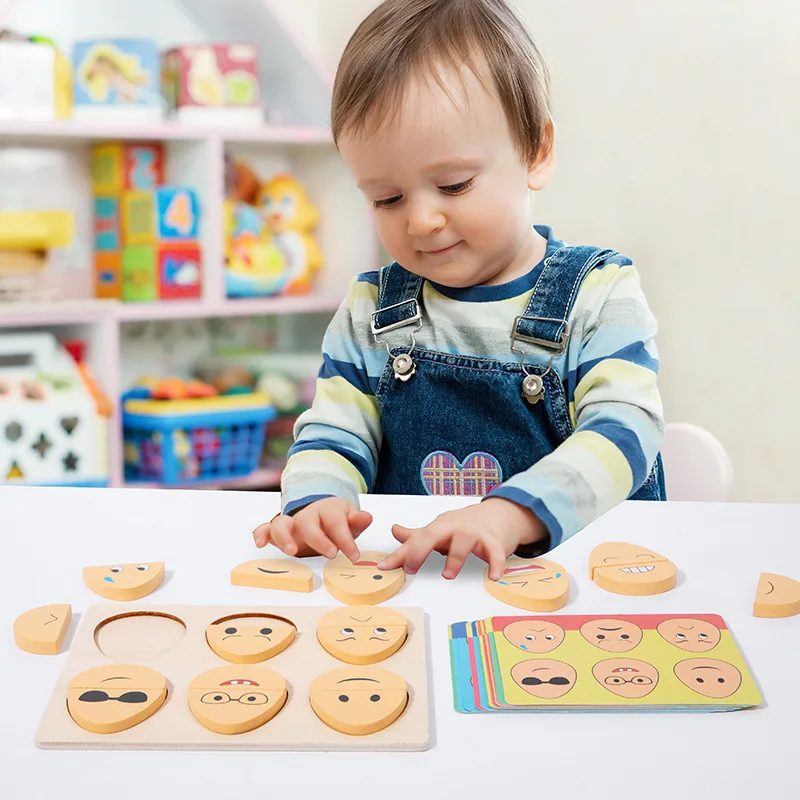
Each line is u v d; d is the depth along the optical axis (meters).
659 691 0.45
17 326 2.05
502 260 0.90
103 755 0.41
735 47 1.60
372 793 0.38
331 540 0.64
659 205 1.75
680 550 0.63
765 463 1.62
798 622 0.53
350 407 0.98
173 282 2.04
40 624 0.51
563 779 0.39
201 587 0.58
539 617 0.52
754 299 1.61
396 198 0.83
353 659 0.48
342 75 0.83
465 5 0.83
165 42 2.29
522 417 0.93
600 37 1.83
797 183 1.52
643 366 0.87
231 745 0.41
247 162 2.31
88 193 2.20
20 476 1.87
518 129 0.84
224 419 2.04
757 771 0.39
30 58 1.91
